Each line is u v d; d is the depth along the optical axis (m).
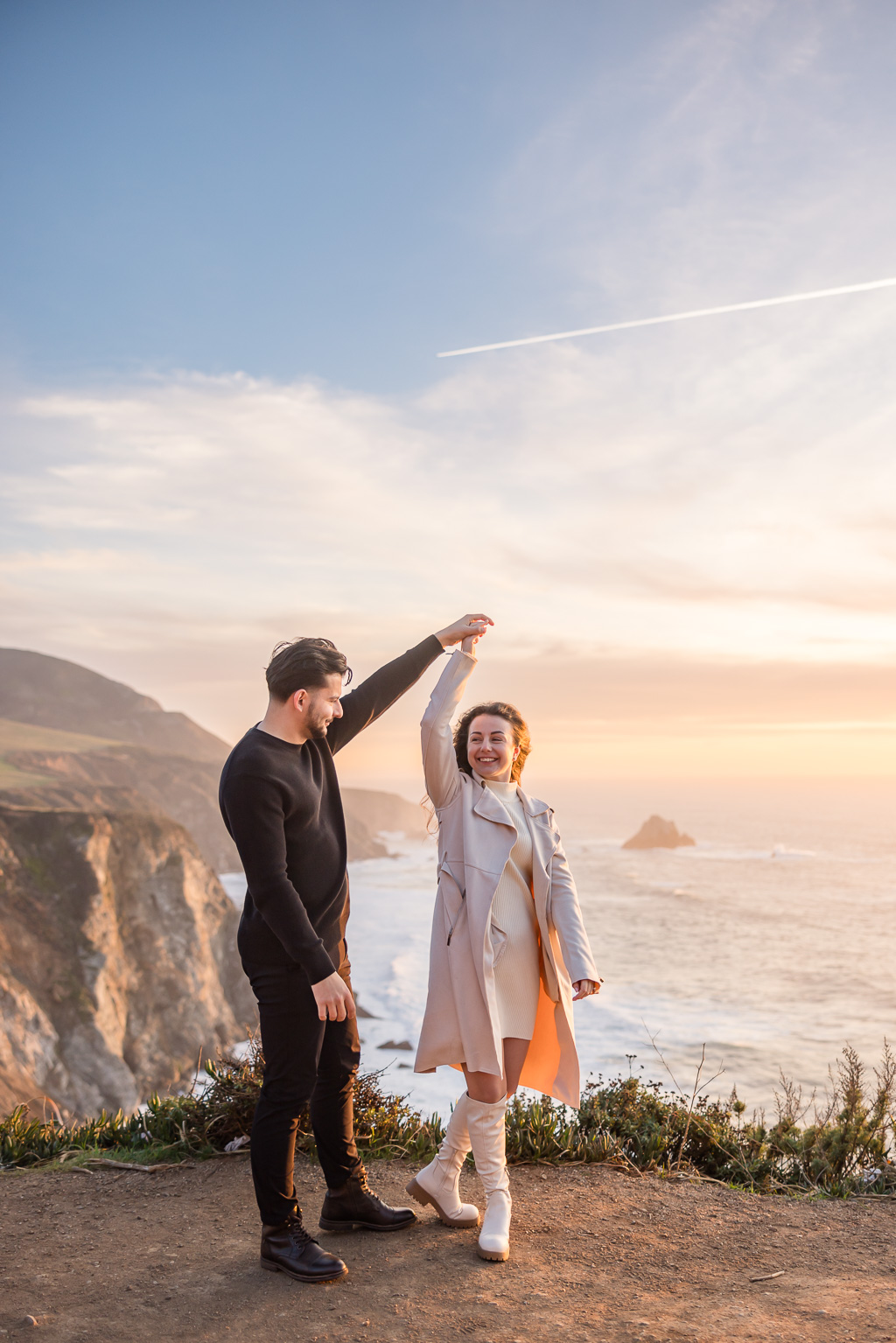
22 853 46.81
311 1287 2.89
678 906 103.81
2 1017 38.38
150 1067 43.50
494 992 3.23
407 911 89.56
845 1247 3.29
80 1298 2.87
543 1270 3.04
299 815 2.99
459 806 3.48
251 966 3.02
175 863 51.75
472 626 3.70
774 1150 4.64
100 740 130.88
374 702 3.44
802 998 57.19
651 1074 37.56
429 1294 2.84
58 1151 4.62
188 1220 3.57
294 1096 2.99
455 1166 3.39
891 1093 4.78
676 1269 3.06
